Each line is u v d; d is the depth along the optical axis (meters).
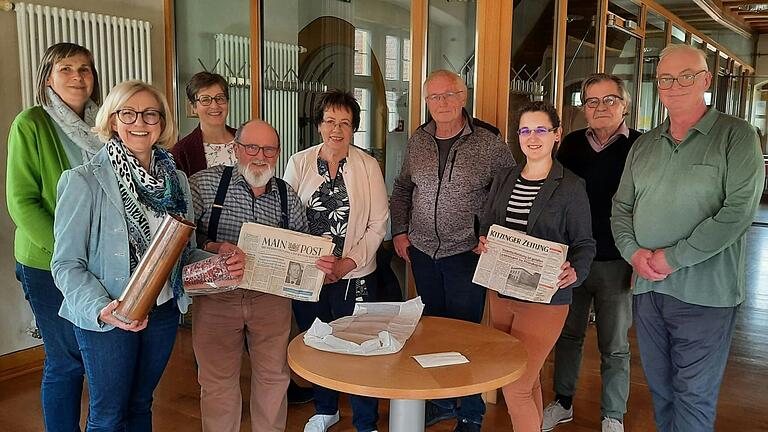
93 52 3.65
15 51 3.38
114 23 3.76
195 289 1.94
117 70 3.79
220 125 2.94
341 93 2.53
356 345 1.80
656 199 2.09
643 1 5.14
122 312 1.68
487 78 2.98
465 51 3.03
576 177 2.18
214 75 2.94
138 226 1.82
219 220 2.20
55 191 2.21
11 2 3.31
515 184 2.26
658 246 2.09
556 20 3.46
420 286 2.66
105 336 1.79
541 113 2.16
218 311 2.20
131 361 1.85
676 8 6.08
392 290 2.92
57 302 2.23
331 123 2.46
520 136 2.21
